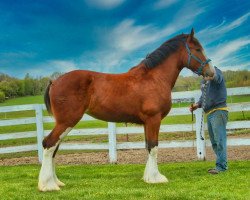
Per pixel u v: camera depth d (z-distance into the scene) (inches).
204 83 326.3
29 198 251.8
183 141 410.0
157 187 271.6
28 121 455.2
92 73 287.3
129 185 283.4
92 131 438.9
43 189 266.7
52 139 272.8
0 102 1411.2
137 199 239.0
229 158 407.8
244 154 432.1
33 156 520.4
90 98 283.3
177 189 263.3
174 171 336.5
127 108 287.3
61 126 275.0
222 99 315.9
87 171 364.5
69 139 668.1
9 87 1513.3
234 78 1139.9
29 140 696.4
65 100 274.4
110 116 289.7
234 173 311.7
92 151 556.4
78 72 282.5
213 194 243.0
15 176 346.9
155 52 300.2
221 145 317.7
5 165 440.8
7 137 455.8
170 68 301.1
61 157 487.8
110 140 422.9
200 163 377.4
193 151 478.3
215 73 306.7
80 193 258.7
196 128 401.4
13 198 255.3
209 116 321.7
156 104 287.1
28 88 1556.3
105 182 299.9
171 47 303.9
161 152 484.4
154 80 293.0
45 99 288.0
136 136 653.3
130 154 483.2
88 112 289.9
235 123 393.7
